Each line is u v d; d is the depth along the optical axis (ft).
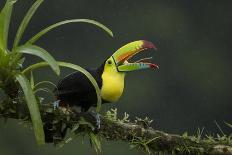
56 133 14.85
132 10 83.92
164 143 15.43
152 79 77.41
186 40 84.33
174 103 78.48
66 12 81.10
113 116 15.39
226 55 85.46
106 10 83.66
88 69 16.40
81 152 51.37
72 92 15.99
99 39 81.46
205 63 83.25
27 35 79.00
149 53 81.35
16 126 55.83
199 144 15.53
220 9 88.07
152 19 83.97
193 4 86.43
